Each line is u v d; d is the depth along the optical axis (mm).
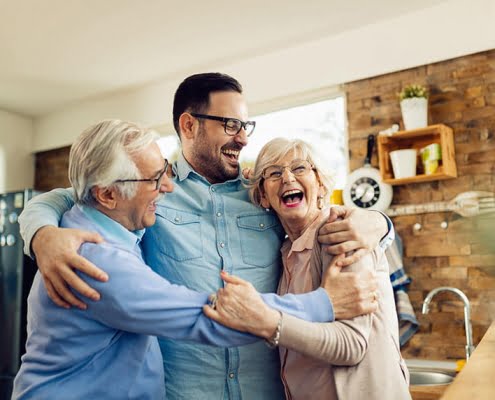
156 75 4250
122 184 1269
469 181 3064
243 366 1430
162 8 3207
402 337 3135
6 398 4004
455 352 3006
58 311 1242
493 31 3033
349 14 3316
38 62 3971
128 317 1179
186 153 1659
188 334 1202
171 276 1476
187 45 3707
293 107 3855
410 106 3139
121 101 4676
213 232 1526
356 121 3492
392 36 3363
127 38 3590
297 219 1493
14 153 5180
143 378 1311
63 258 1171
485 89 3066
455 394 860
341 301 1248
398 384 1253
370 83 3465
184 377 1424
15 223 4207
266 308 1180
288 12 3279
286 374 1384
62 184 5125
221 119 1606
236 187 1660
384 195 3264
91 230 1284
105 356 1271
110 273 1182
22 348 4055
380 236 1351
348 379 1249
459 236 3053
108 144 1260
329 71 3600
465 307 2689
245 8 3219
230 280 1218
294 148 1519
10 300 4129
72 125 5020
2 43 3641
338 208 1370
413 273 3180
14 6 3184
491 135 3027
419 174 3191
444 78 3199
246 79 3982
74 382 1239
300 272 1438
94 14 3277
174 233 1488
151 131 1351
